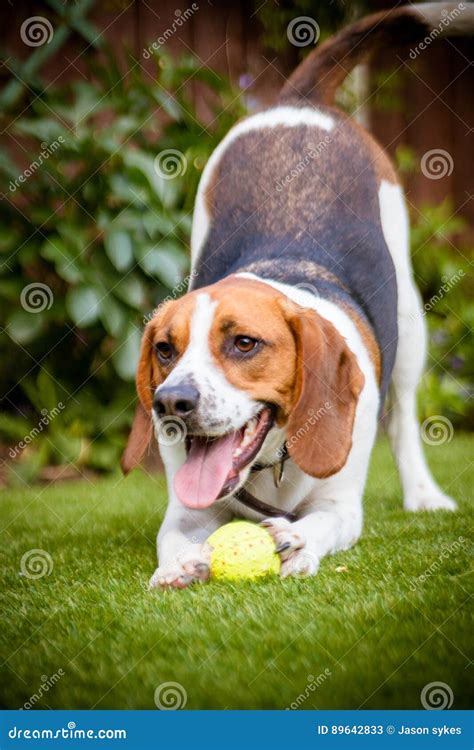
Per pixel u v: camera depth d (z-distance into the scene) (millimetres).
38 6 6230
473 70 7445
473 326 6688
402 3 6402
